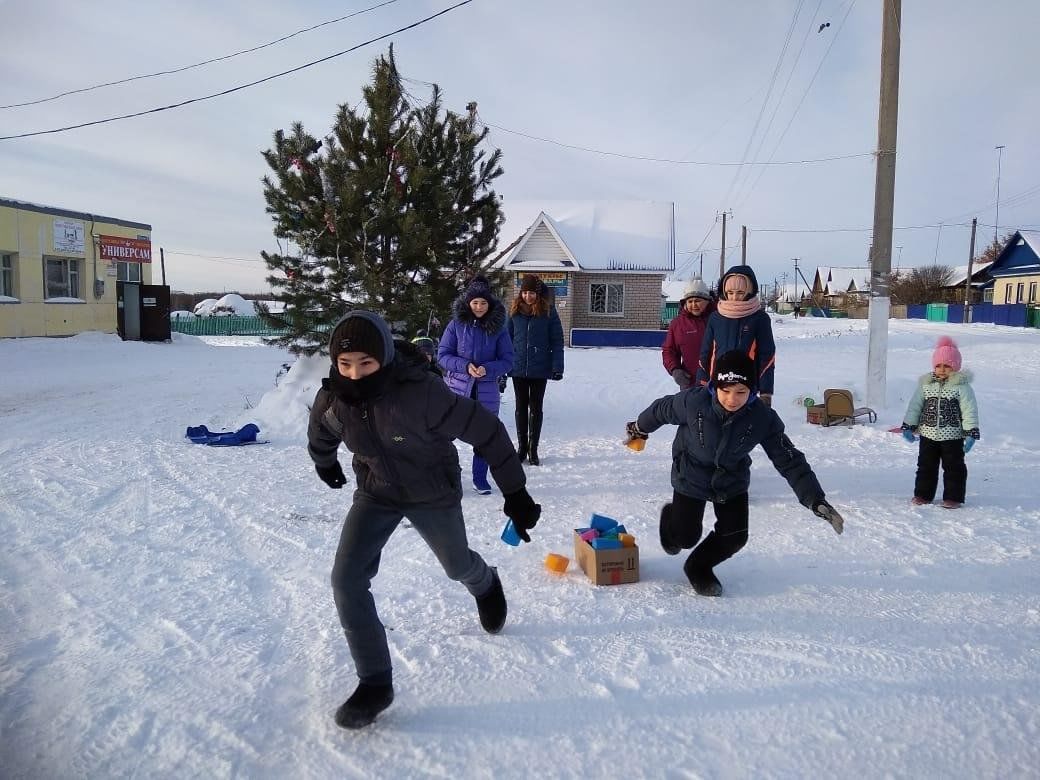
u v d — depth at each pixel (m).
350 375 2.80
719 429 3.73
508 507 3.05
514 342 6.89
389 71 9.41
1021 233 45.00
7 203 22.55
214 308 46.12
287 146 9.25
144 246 28.72
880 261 9.50
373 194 9.10
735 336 5.55
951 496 5.49
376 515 3.04
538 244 26.73
